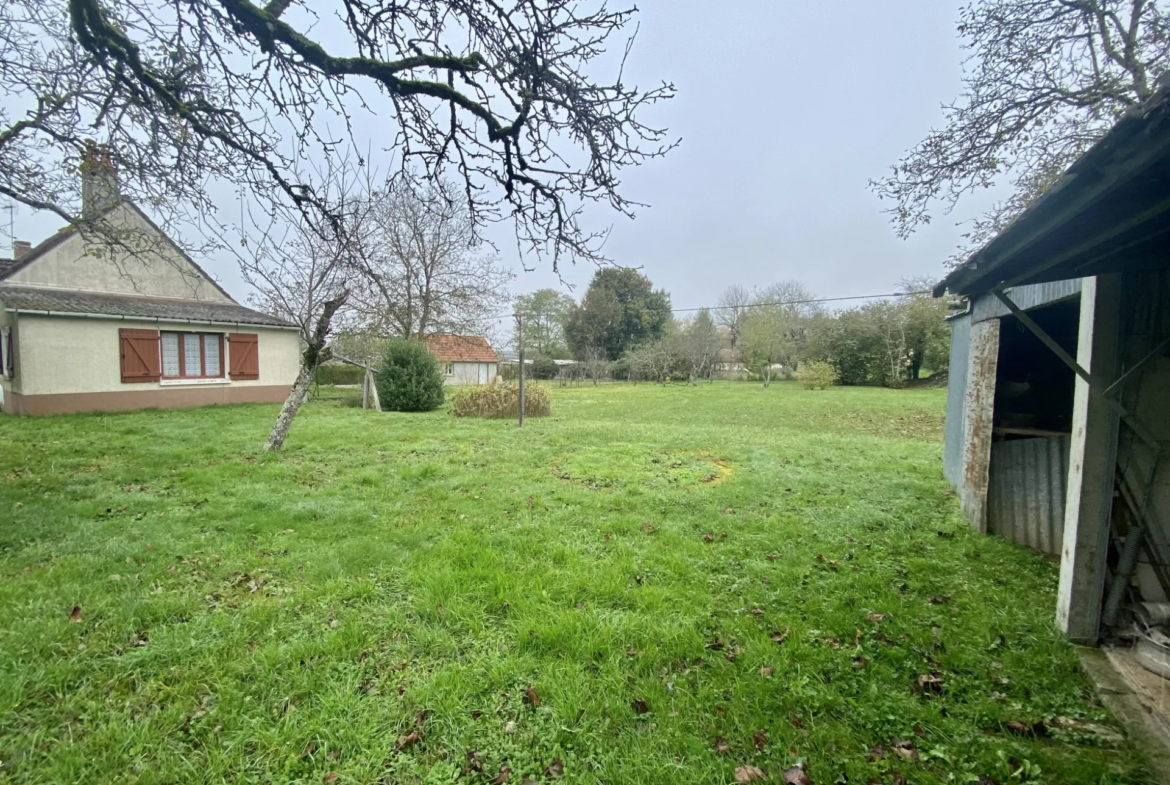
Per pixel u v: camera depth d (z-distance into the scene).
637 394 23.39
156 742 1.92
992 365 4.44
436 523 4.48
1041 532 4.09
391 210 14.67
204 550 3.76
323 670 2.36
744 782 1.78
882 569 3.61
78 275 13.32
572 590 3.18
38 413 11.54
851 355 27.97
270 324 15.70
